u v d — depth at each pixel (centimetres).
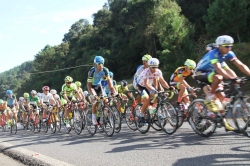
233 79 464
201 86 538
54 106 955
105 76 725
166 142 528
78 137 747
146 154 440
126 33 4172
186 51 2302
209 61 510
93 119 731
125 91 924
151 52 3531
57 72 5491
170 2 3200
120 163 398
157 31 2719
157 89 678
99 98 709
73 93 911
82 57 4906
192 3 3544
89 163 420
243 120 468
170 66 2358
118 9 4809
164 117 627
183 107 604
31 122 1125
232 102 478
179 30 2339
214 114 510
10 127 1117
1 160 525
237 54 2214
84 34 5728
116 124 743
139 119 691
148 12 3350
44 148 604
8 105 1157
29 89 6253
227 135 541
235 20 2169
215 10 2209
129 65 4212
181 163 370
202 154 406
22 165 468
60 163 419
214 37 2483
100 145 570
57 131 966
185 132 631
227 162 354
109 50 4478
